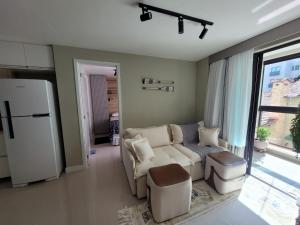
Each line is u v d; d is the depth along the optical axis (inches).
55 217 68.2
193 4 58.2
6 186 92.4
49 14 63.6
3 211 72.5
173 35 86.0
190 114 148.6
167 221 65.1
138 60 122.2
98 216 68.3
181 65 138.9
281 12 63.5
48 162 96.7
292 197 79.0
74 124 109.1
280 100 132.7
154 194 63.6
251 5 58.6
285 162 119.9
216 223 64.0
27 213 70.9
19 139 88.4
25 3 55.7
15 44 91.7
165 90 135.0
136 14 65.0
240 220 65.4
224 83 113.8
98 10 61.6
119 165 119.9
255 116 97.8
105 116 209.2
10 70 104.4
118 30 79.4
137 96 125.1
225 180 79.5
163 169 73.6
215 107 116.6
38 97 90.0
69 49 101.7
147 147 90.4
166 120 138.9
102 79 202.7
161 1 56.4
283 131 136.4
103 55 110.9
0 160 95.1
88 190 87.7
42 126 93.0
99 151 151.7
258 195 80.9
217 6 59.4
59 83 101.7
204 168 95.1
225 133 112.3
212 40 93.9
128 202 77.0
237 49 99.3
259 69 94.1
